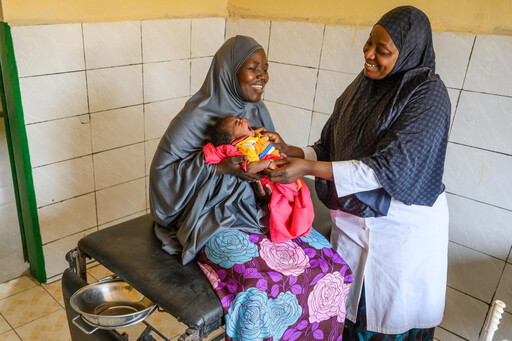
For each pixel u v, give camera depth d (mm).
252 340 1256
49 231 2236
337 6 2193
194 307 1232
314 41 2322
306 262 1410
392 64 1395
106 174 2400
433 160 1462
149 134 2539
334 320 1514
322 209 1921
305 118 2498
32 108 1992
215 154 1382
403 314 1613
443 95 1394
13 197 3029
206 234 1395
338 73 2275
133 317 1254
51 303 2168
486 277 1994
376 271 1602
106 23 2141
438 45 1916
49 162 2131
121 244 1515
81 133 2215
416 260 1571
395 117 1407
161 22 2371
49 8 1925
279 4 2420
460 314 2111
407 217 1533
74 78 2102
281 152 1600
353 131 1523
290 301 1346
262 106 1663
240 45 1410
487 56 1791
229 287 1285
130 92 2359
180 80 2586
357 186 1389
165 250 1471
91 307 1373
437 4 1883
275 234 1415
